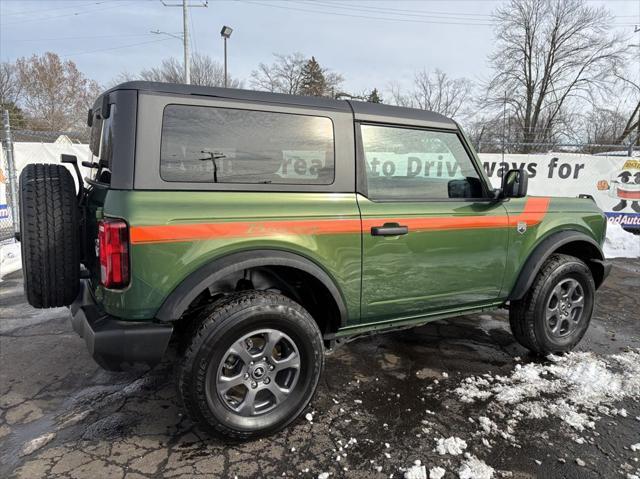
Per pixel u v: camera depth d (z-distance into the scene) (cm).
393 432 261
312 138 262
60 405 289
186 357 226
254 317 235
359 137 276
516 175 311
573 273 359
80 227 263
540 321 344
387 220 276
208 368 228
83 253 269
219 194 234
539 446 250
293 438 255
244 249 236
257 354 244
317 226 254
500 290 331
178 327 266
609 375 330
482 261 316
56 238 238
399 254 282
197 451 243
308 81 5309
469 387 313
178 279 222
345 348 380
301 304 289
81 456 238
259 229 238
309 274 258
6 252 694
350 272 269
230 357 243
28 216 234
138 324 220
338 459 238
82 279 275
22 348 374
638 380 325
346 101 282
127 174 218
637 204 986
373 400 296
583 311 371
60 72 4653
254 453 242
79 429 262
